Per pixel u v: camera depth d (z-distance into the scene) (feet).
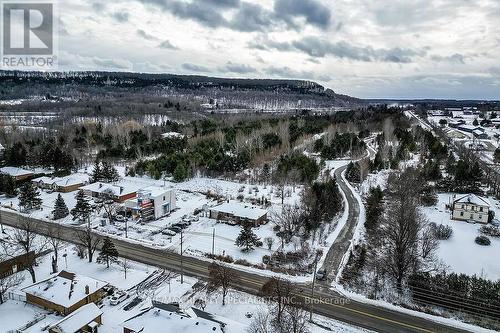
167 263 206.08
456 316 165.48
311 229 242.58
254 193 318.24
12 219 260.21
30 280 185.98
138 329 133.49
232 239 236.63
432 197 297.74
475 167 328.49
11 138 471.62
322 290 182.09
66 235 238.89
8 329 145.79
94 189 302.86
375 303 173.47
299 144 448.65
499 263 209.77
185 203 300.81
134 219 264.31
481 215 262.67
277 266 204.23
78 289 165.07
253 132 456.45
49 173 364.99
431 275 190.90
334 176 361.51
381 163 394.32
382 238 231.30
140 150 430.20
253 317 158.40
